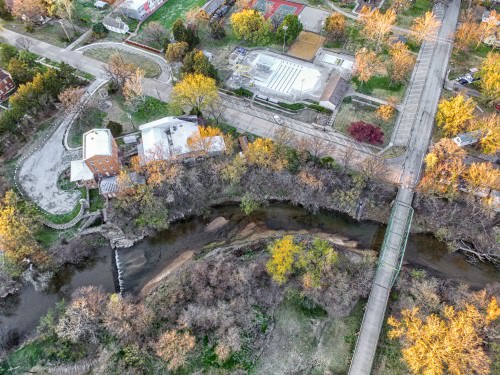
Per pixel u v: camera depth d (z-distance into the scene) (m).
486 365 72.75
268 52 137.88
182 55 127.44
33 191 102.62
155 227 99.06
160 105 121.62
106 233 97.69
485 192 97.38
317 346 82.31
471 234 96.38
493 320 80.50
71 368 77.38
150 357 78.69
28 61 129.00
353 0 156.25
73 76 125.25
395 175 104.50
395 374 78.19
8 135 111.31
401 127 115.44
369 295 85.88
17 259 87.94
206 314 83.56
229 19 150.50
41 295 90.25
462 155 100.31
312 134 114.81
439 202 99.12
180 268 94.00
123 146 111.19
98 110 120.00
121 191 95.81
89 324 80.69
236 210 104.56
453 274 92.88
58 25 149.25
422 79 127.88
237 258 94.00
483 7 150.38
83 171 101.00
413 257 95.81
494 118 107.31
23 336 83.81
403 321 83.12
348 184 101.31
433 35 141.50
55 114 119.50
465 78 126.38
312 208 103.69
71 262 94.25
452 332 74.38
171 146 105.81
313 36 142.88
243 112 120.44
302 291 86.88
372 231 100.12
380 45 137.38
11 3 147.50
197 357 80.00
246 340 82.44
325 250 88.25
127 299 87.38
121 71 120.94
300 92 124.94
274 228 101.38
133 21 150.12
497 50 136.50
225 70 132.25
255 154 99.75
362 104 122.00
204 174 104.06
